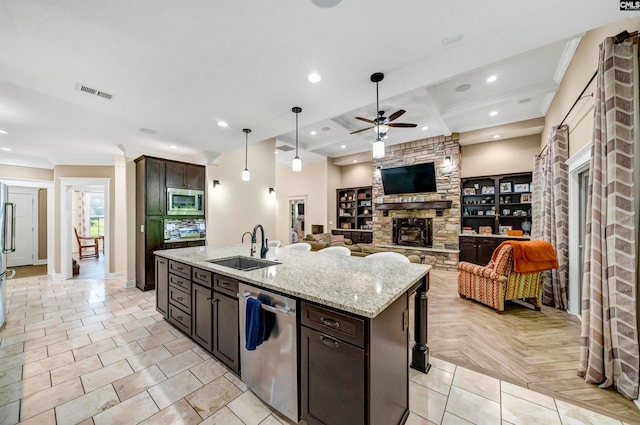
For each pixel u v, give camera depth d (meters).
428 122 5.54
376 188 7.42
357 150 8.06
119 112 3.14
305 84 2.52
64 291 4.50
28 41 1.83
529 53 3.26
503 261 3.39
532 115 5.03
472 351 2.48
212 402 1.84
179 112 3.15
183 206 4.93
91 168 5.45
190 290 2.63
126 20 1.67
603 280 1.92
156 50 1.98
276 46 1.97
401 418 1.62
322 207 8.70
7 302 3.94
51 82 2.41
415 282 1.91
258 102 2.89
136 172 4.77
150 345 2.63
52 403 1.82
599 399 1.82
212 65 2.19
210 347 2.35
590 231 2.03
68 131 3.89
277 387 1.71
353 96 2.76
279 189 9.93
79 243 7.77
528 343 2.63
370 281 1.82
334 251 3.59
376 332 1.34
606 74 1.92
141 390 1.96
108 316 3.39
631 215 1.80
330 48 2.00
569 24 1.76
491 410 1.74
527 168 5.75
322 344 1.46
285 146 7.34
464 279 3.98
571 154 3.42
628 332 1.81
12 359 2.38
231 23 1.72
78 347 2.59
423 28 1.79
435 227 6.41
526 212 5.82
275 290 1.71
